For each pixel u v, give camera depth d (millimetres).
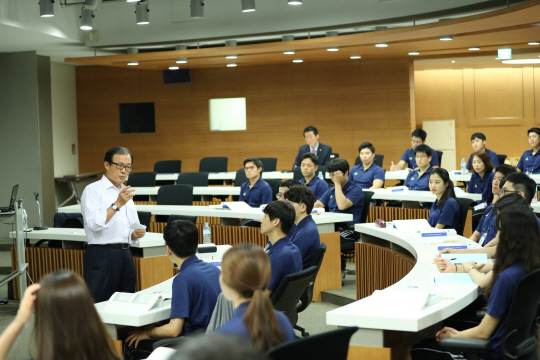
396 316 2283
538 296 2387
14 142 9672
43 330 1553
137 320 2842
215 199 8539
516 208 2518
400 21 7938
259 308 1800
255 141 12094
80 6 9008
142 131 12500
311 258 4109
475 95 13422
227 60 10273
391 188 6934
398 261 4223
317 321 4773
